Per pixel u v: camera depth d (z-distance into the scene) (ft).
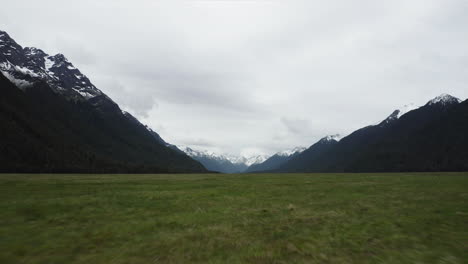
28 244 40.68
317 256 36.91
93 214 62.39
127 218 59.06
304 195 98.43
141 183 148.77
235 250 39.06
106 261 34.99
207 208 72.02
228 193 104.63
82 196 89.40
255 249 39.50
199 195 97.76
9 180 152.87
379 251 38.60
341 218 59.82
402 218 58.59
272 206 75.72
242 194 101.40
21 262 34.42
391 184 137.28
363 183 145.28
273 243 42.29
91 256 36.50
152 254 37.35
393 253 37.81
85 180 168.86
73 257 36.17
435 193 98.58
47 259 35.40
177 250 38.88
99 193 99.25
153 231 48.93
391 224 53.62
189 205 76.33
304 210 69.62
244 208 72.54
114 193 99.55
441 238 44.19
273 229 50.80
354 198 89.45
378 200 84.17
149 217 60.29
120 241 42.86
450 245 40.78
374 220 57.26
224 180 182.50
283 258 36.22
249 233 47.96
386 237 45.01
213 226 52.95
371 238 44.57
